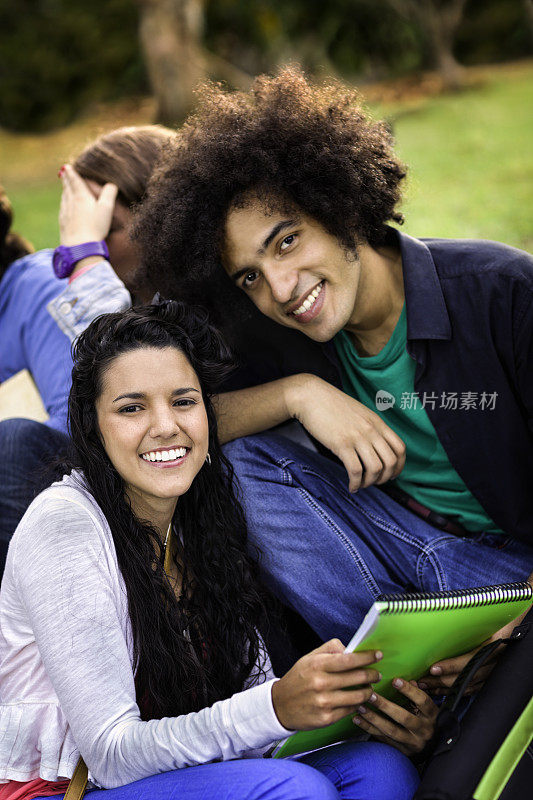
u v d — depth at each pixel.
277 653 2.61
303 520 2.57
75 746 2.10
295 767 1.95
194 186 2.47
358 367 2.72
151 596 2.20
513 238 6.94
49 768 2.08
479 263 2.56
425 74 16.42
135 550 2.20
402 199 2.77
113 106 17.22
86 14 17.50
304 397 2.62
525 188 8.46
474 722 1.96
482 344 2.55
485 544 2.74
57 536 2.08
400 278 2.68
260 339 2.81
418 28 16.55
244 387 2.91
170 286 2.74
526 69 15.63
